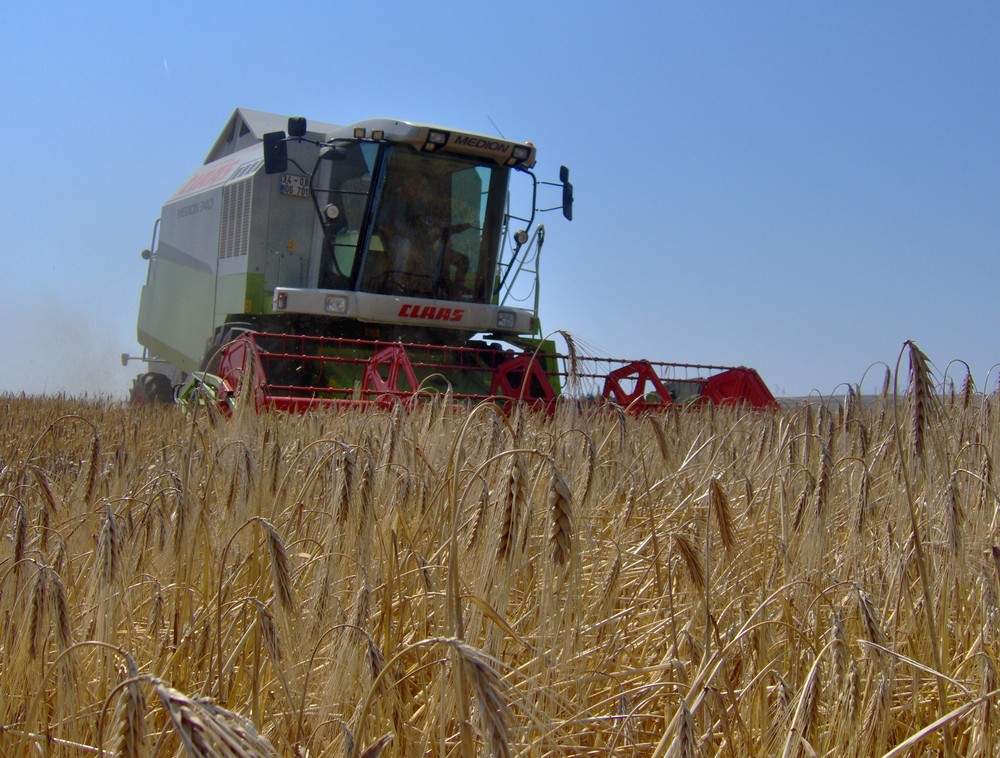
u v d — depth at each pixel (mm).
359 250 12875
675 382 12648
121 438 6812
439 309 12984
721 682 3072
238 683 3076
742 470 5648
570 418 3732
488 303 13828
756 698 3086
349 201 13023
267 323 13602
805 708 2541
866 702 2957
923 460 3127
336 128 15469
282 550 2760
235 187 14758
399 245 13062
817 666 2600
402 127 12664
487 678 1788
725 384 12617
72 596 3432
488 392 12938
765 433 5941
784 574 3846
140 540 3736
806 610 3520
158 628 3176
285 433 6355
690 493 5055
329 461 4172
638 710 3246
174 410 11188
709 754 2820
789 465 4691
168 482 4648
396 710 2648
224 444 4238
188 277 16562
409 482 3988
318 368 12562
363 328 13383
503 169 13648
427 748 2797
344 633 2750
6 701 2764
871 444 5512
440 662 2473
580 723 2891
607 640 3406
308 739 2705
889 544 4094
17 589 3061
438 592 3076
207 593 3549
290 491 4539
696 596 3236
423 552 3576
